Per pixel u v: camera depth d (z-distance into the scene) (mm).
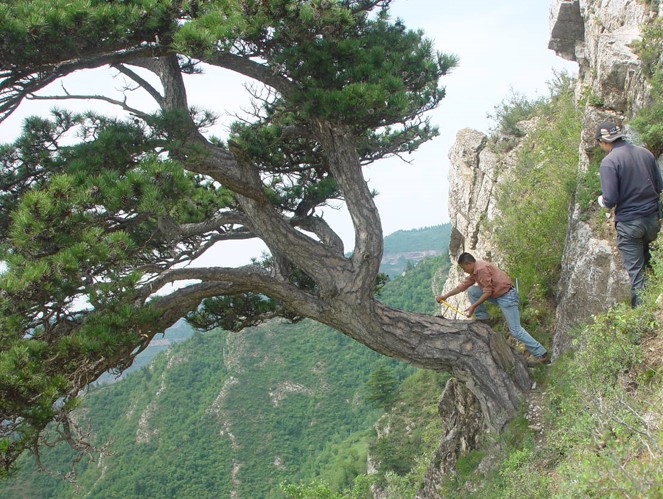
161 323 8695
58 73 7945
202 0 7812
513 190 14016
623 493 4074
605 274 8391
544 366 9156
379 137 11078
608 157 6855
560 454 6996
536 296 11172
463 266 9195
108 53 8203
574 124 13906
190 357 139375
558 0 16250
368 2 9320
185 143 8078
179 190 6934
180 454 115312
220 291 9172
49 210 6293
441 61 9125
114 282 7051
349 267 8898
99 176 6848
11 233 6414
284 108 9836
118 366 7926
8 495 78438
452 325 9320
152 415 126062
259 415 123125
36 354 6605
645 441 4547
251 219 8852
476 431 10359
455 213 17750
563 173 12375
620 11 12008
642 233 6875
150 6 7352
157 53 8164
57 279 6383
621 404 5594
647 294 6863
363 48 8945
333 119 8031
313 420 120562
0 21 6668
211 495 109125
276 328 144125
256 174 8398
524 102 17594
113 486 109688
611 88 9609
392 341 9156
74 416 6938
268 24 7320
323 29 7602
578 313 8758
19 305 6457
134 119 8188
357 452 86812
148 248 9688
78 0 7098
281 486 26625
